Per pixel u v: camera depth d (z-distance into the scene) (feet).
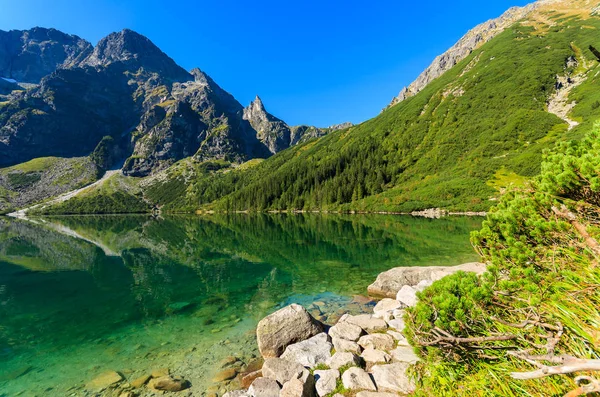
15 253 113.09
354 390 22.41
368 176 391.04
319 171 479.00
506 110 363.56
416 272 51.16
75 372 31.19
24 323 45.93
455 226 148.87
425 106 511.81
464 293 17.20
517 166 247.91
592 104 292.40
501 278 17.46
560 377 12.16
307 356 28.55
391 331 32.63
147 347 36.37
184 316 46.78
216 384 27.68
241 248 111.75
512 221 21.48
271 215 376.07
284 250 103.04
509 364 14.21
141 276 74.02
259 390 22.88
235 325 42.34
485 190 233.76
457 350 16.11
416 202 261.03
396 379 22.34
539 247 19.04
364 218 237.25
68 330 42.75
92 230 216.95
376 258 81.46
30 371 31.78
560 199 19.88
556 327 12.50
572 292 13.23
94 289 64.03
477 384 14.56
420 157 380.99
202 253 103.65
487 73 458.91
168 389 27.14
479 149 311.88
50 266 88.99
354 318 36.58
